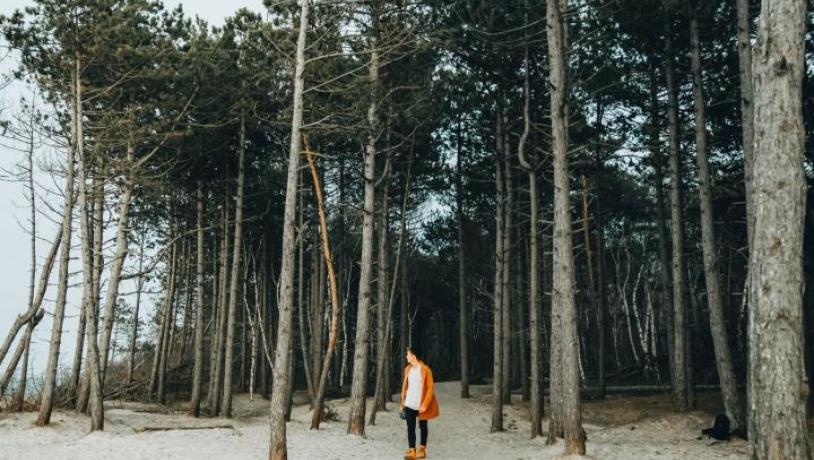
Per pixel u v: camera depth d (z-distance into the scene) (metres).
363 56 17.83
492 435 17.89
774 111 8.02
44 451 11.52
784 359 7.58
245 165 24.38
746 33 15.22
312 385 24.06
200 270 22.64
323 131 15.43
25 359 18.28
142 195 21.05
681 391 18.69
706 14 17.83
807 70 17.33
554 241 13.48
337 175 27.69
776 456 7.45
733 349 29.33
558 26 13.61
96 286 20.25
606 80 21.06
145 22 18.64
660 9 18.81
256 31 16.33
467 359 27.05
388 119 18.23
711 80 20.00
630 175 28.48
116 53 16.70
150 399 26.36
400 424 20.34
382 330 22.17
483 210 30.31
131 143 17.94
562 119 12.90
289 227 10.70
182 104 19.05
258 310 27.73
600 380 25.84
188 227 27.22
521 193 25.98
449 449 14.52
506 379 25.39
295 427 17.75
